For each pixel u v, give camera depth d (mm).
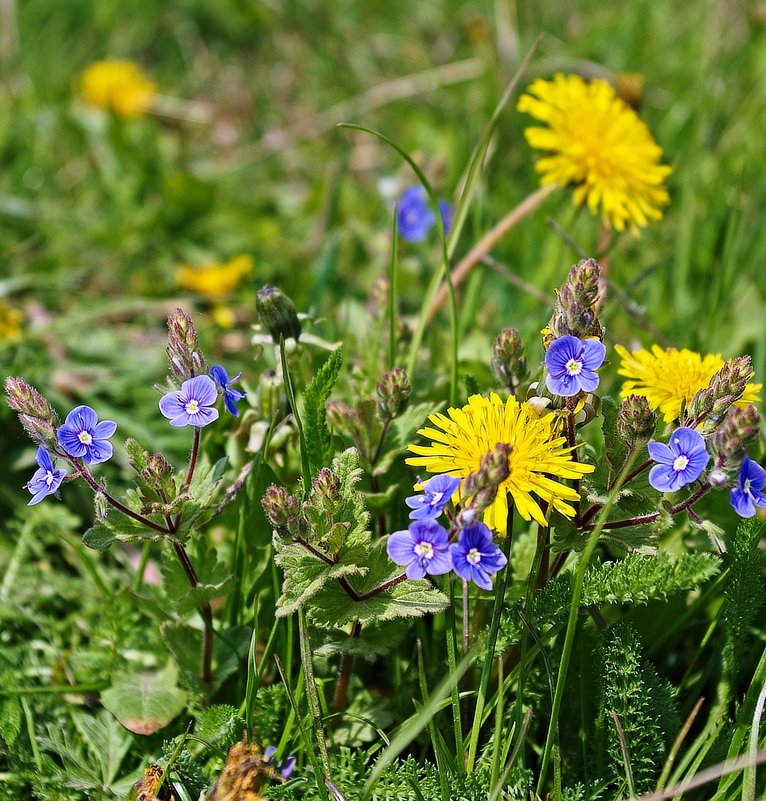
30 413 565
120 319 801
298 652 596
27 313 773
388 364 640
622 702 569
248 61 1221
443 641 593
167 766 569
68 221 910
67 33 1223
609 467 573
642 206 671
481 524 548
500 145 923
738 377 559
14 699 597
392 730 583
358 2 1269
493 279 746
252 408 620
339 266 844
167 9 1251
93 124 1023
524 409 568
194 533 595
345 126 628
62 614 639
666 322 718
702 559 560
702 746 577
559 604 567
